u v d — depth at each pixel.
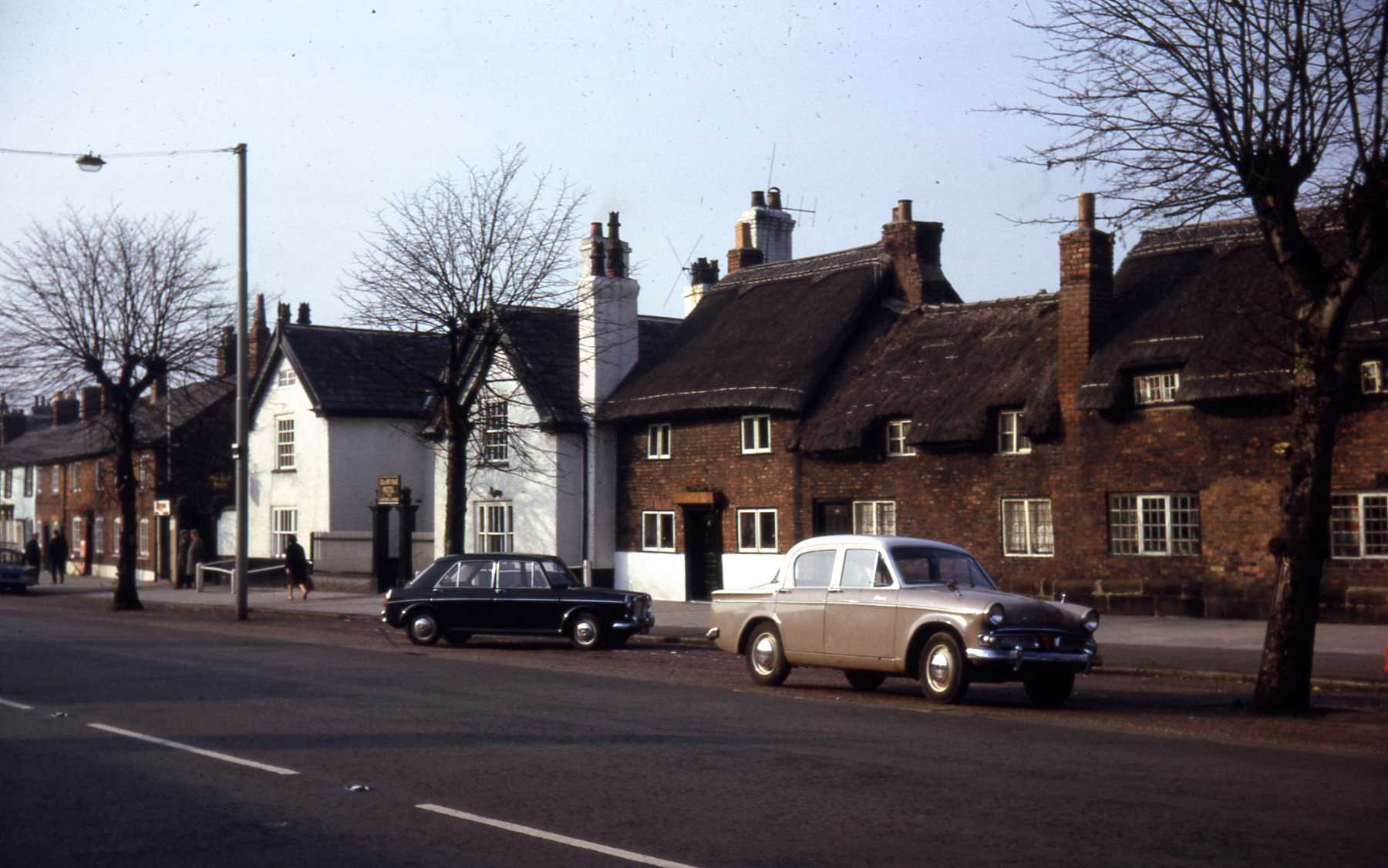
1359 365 24.02
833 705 14.89
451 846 7.66
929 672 15.09
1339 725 13.23
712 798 9.06
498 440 36.31
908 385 31.19
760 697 15.65
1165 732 12.71
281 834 7.98
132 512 37.09
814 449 31.80
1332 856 7.41
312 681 16.83
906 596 15.40
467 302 30.91
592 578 37.66
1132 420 26.95
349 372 47.56
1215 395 24.92
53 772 10.06
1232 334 25.20
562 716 13.43
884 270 34.81
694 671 19.28
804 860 7.29
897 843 7.69
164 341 36.97
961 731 12.55
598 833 7.96
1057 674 14.99
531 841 7.76
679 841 7.75
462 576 24.19
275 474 49.16
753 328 36.41
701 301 40.34
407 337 32.78
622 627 23.78
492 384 38.25
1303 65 13.50
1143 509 26.84
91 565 62.38
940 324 32.72
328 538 44.75
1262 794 9.26
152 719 13.03
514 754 10.92
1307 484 14.34
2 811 8.68
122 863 7.30
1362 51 13.30
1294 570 14.34
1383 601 23.61
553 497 37.81
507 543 39.44
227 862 7.32
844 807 8.74
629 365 38.59
